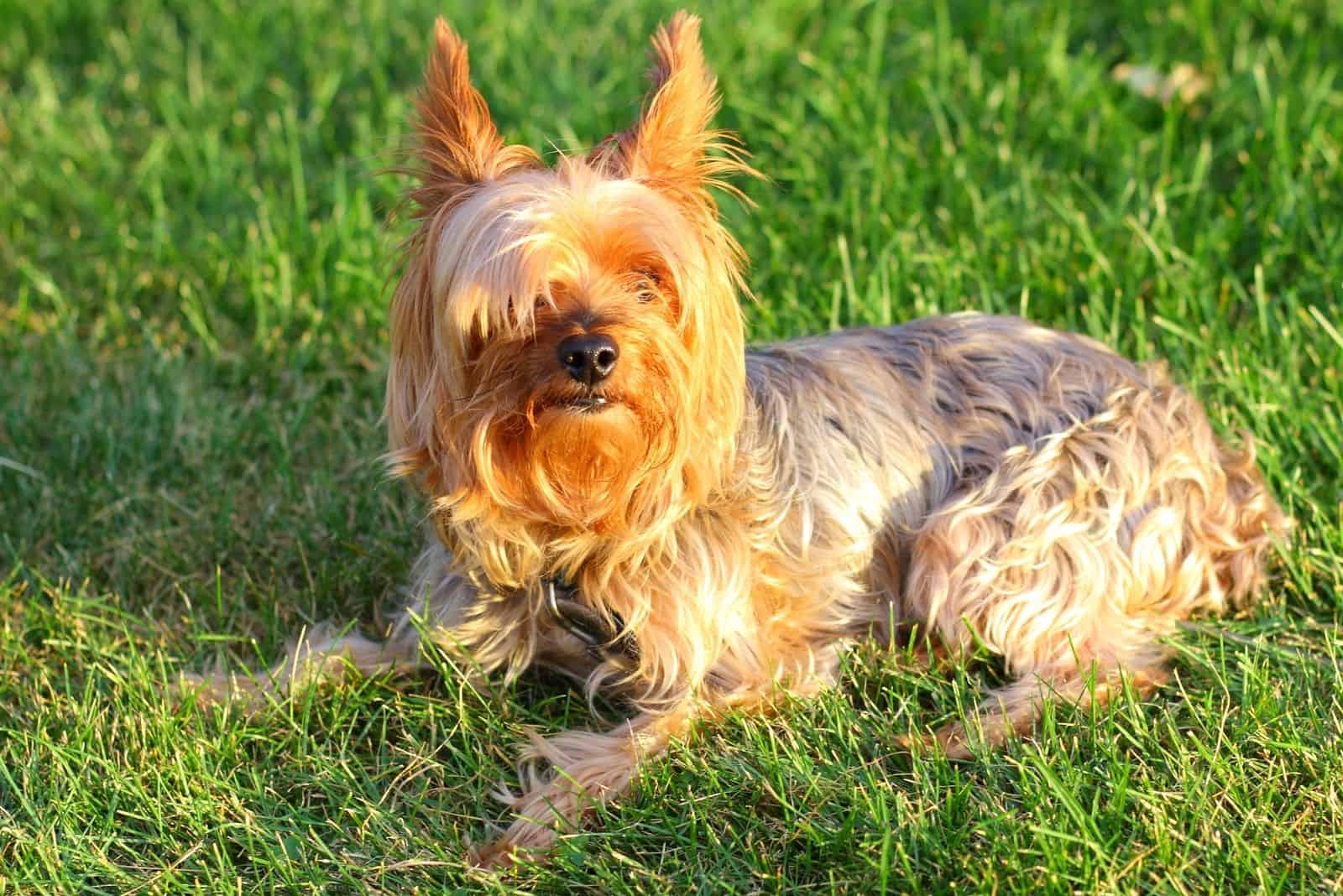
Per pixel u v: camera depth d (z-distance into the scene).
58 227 7.98
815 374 5.04
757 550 4.74
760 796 4.29
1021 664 4.89
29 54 9.80
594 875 4.06
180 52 9.65
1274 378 5.81
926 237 7.02
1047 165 7.66
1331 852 3.93
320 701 4.86
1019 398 5.08
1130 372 5.26
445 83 4.28
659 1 9.55
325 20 9.77
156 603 5.48
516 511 4.45
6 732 4.75
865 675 4.85
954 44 8.63
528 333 4.14
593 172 4.25
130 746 4.61
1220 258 6.67
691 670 4.63
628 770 4.46
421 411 4.43
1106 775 4.19
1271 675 4.68
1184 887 3.83
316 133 8.52
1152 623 4.96
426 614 4.87
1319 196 6.86
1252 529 5.19
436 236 4.29
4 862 4.25
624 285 4.20
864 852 3.96
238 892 4.02
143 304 7.33
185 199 8.14
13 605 5.39
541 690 4.99
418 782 4.54
